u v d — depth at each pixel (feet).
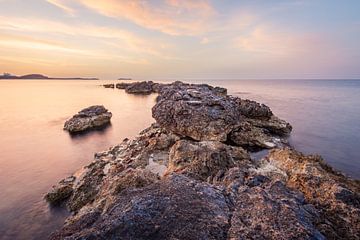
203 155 52.49
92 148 101.81
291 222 24.85
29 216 51.37
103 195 44.83
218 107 91.66
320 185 38.14
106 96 335.06
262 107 117.08
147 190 31.89
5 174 73.97
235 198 30.45
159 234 23.47
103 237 23.02
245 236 22.98
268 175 49.37
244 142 86.99
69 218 48.14
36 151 97.40
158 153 69.87
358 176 68.69
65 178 65.26
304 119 148.66
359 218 29.84
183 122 84.89
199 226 24.38
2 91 431.02
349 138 105.29
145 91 411.75
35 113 187.42
